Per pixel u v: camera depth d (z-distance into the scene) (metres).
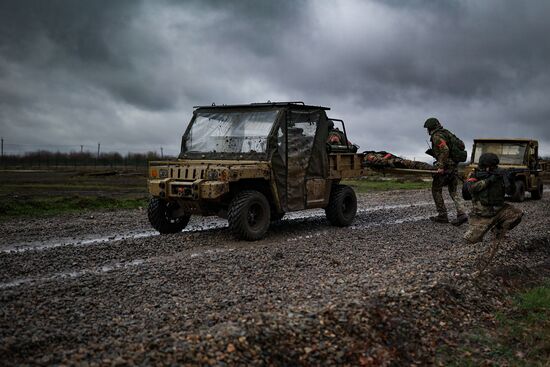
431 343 5.21
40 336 4.50
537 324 5.95
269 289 6.08
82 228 10.50
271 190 9.57
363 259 7.79
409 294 5.85
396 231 10.48
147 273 6.62
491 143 18.52
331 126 11.23
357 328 4.99
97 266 7.13
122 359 4.00
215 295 5.82
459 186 19.36
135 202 15.05
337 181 11.45
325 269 7.14
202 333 4.51
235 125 10.05
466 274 6.86
